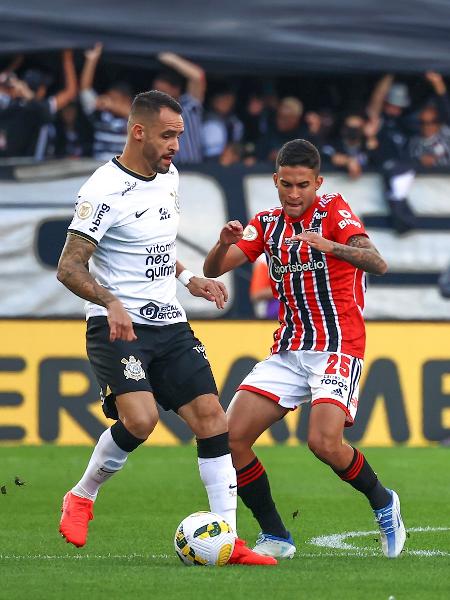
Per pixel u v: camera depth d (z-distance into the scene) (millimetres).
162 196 22453
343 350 22797
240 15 49438
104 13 48844
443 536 26344
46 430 43594
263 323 44781
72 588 19188
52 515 29547
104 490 33875
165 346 22500
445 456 41094
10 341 43719
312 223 22922
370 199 51719
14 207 50344
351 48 49844
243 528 27828
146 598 18406
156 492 33562
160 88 51688
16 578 20141
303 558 22984
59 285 50219
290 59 49781
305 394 23156
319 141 52938
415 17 49906
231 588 19156
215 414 22297
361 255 21828
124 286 22297
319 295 22906
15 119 51906
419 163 52062
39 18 48438
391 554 23062
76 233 21734
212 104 53938
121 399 21859
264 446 43688
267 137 53406
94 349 22312
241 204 51062
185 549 21609
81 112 52219
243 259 23656
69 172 50875
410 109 54812
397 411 44375
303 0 49594
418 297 51250
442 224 51594
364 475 22719
